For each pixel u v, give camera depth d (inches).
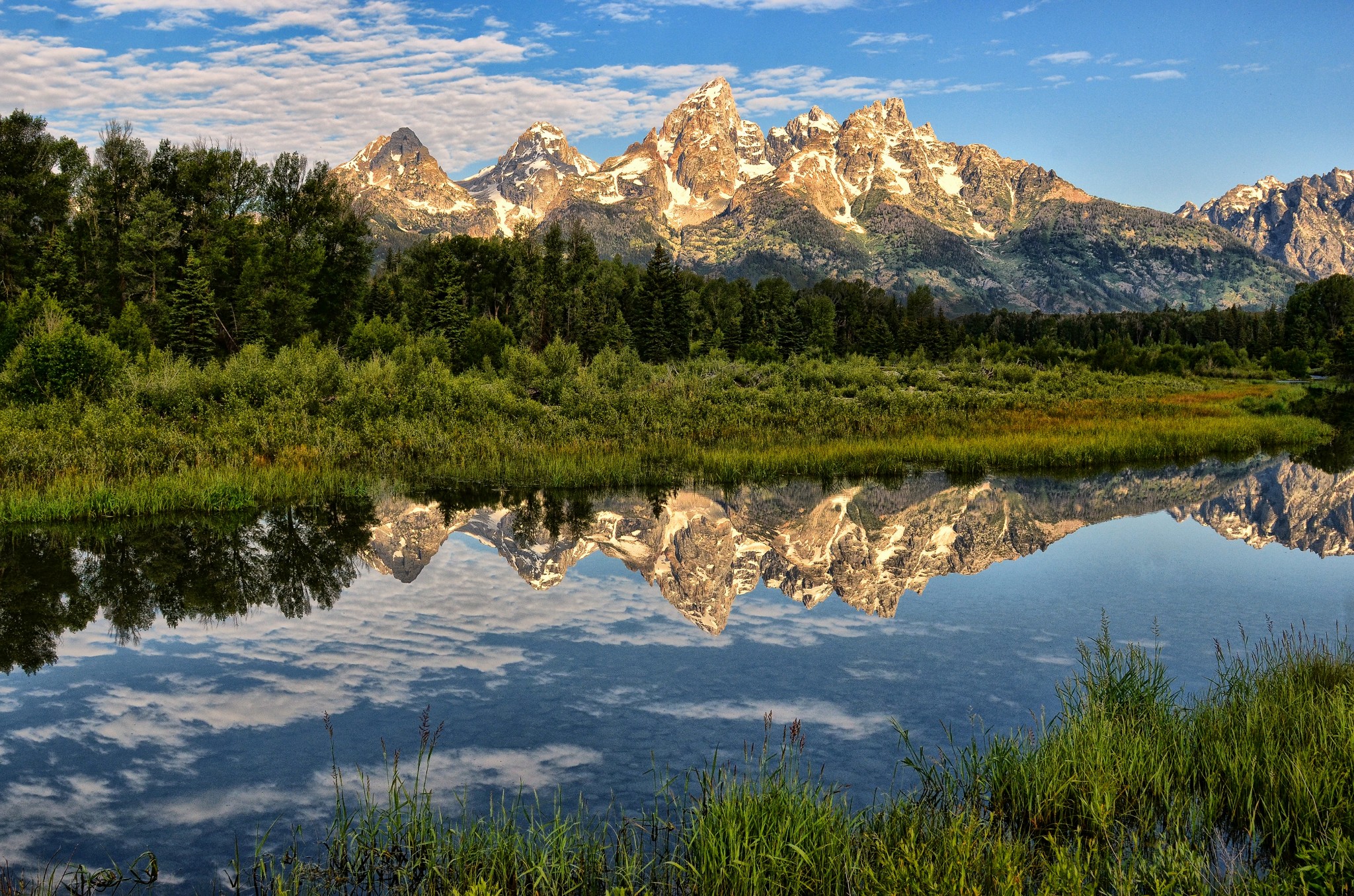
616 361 1839.3
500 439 1066.7
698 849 237.8
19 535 676.1
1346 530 780.0
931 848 235.3
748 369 2411.4
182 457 907.4
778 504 860.0
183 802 283.7
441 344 1939.0
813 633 469.4
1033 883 231.5
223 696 375.2
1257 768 270.4
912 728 340.5
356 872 241.3
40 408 996.6
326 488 856.9
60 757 316.2
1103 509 869.2
